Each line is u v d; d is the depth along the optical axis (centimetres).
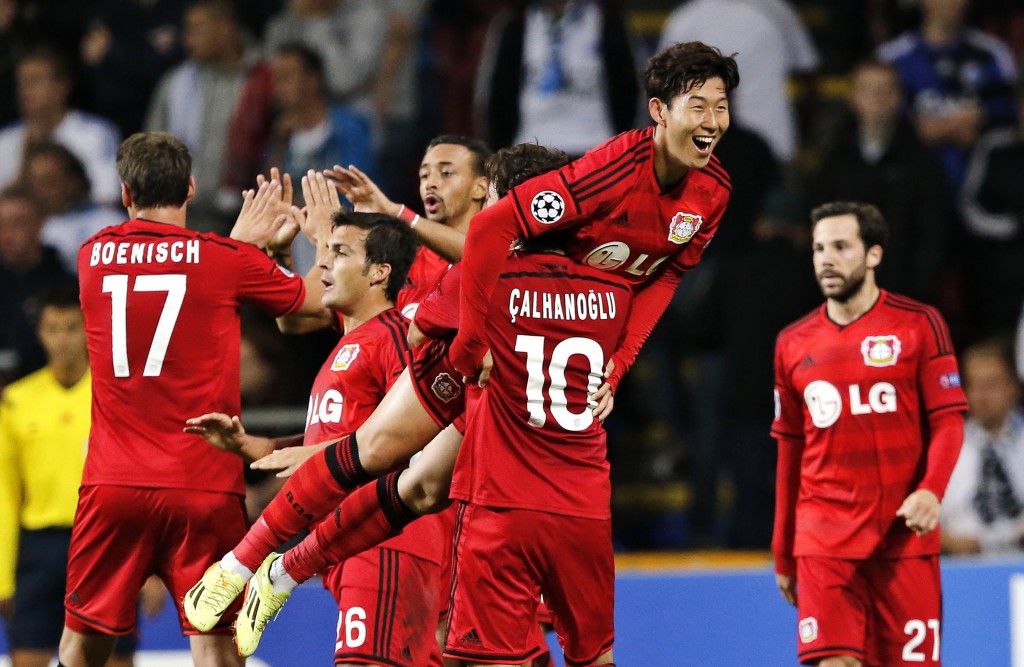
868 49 3878
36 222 3084
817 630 2052
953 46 3494
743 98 3438
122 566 1805
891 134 3116
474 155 1998
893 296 2103
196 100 3316
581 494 1642
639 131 1653
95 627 1800
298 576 1672
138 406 1789
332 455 1652
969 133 3422
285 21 3478
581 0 3194
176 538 1800
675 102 1602
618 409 3250
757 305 3008
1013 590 2495
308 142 3103
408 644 1728
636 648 2492
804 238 3075
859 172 3102
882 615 2058
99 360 1808
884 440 2053
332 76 3400
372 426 1644
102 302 1805
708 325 3062
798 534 2094
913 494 1977
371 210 1952
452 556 1759
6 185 3441
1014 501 2753
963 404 2036
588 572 1658
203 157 3281
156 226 1822
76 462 2328
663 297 1755
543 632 2180
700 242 1739
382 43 3441
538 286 1631
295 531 1670
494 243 1584
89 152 3447
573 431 1642
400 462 1648
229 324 1827
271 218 1911
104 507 1783
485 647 1634
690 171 1669
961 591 2498
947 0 3475
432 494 1666
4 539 2317
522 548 1627
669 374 3278
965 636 2489
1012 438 2777
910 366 2048
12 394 2347
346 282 1830
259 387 2742
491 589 1633
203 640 1816
